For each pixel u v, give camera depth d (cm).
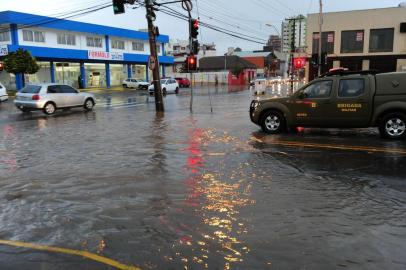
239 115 1822
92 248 427
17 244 442
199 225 484
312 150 932
